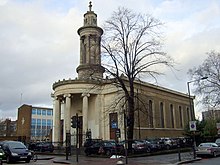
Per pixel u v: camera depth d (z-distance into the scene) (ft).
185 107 214.90
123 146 86.69
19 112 249.14
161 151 98.94
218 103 142.92
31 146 127.03
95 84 142.10
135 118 145.59
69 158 84.94
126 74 96.94
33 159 77.87
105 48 97.40
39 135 297.94
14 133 297.12
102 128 143.54
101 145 91.56
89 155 91.86
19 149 70.59
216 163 65.41
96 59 117.39
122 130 129.80
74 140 137.59
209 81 144.87
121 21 98.68
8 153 68.64
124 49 97.25
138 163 64.13
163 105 183.93
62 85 149.07
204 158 83.76
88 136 117.39
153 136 160.25
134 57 97.19
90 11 178.50
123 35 97.91
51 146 118.83
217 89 143.23
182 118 205.77
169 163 63.98
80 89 144.97
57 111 153.28
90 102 152.35
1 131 298.35
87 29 170.81
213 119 163.43
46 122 309.22
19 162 71.61
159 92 180.65
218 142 105.60
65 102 151.23
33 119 298.76
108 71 97.25
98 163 66.13
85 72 153.17
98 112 146.41
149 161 69.10
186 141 129.70
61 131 161.89
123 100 123.24
